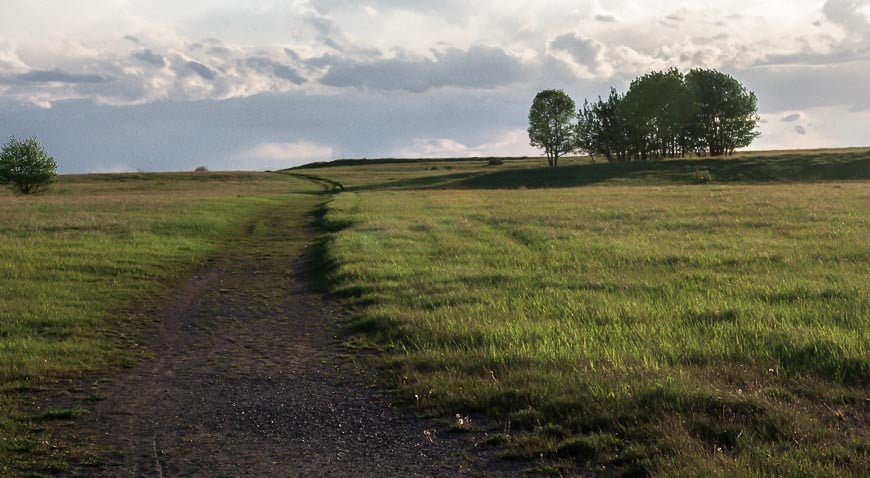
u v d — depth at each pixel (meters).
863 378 7.09
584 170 74.31
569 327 9.69
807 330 8.80
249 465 5.74
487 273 14.59
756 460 5.14
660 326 9.60
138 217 27.20
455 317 10.60
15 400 7.49
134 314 12.19
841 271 13.83
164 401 7.51
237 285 15.24
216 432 6.55
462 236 21.70
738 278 13.39
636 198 34.97
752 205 28.55
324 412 7.04
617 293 12.39
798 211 25.67
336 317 11.72
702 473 4.91
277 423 6.76
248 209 35.78
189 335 10.73
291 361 9.08
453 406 6.92
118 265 16.59
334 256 17.47
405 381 7.80
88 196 47.91
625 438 5.82
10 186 71.75
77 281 14.72
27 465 5.74
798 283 12.47
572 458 5.59
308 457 5.89
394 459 5.79
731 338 8.77
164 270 16.70
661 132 93.00
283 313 12.29
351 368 8.62
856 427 5.88
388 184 73.88
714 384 6.88
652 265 15.39
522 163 130.12
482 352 8.52
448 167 120.06
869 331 8.70
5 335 10.38
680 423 5.86
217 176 95.81
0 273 15.05
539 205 32.75
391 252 18.17
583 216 26.59
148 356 9.47
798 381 7.05
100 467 5.73
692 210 27.28
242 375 8.47
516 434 6.14
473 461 5.68
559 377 7.33
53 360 9.00
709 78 93.44
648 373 7.26
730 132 94.31
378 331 10.27
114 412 7.15
